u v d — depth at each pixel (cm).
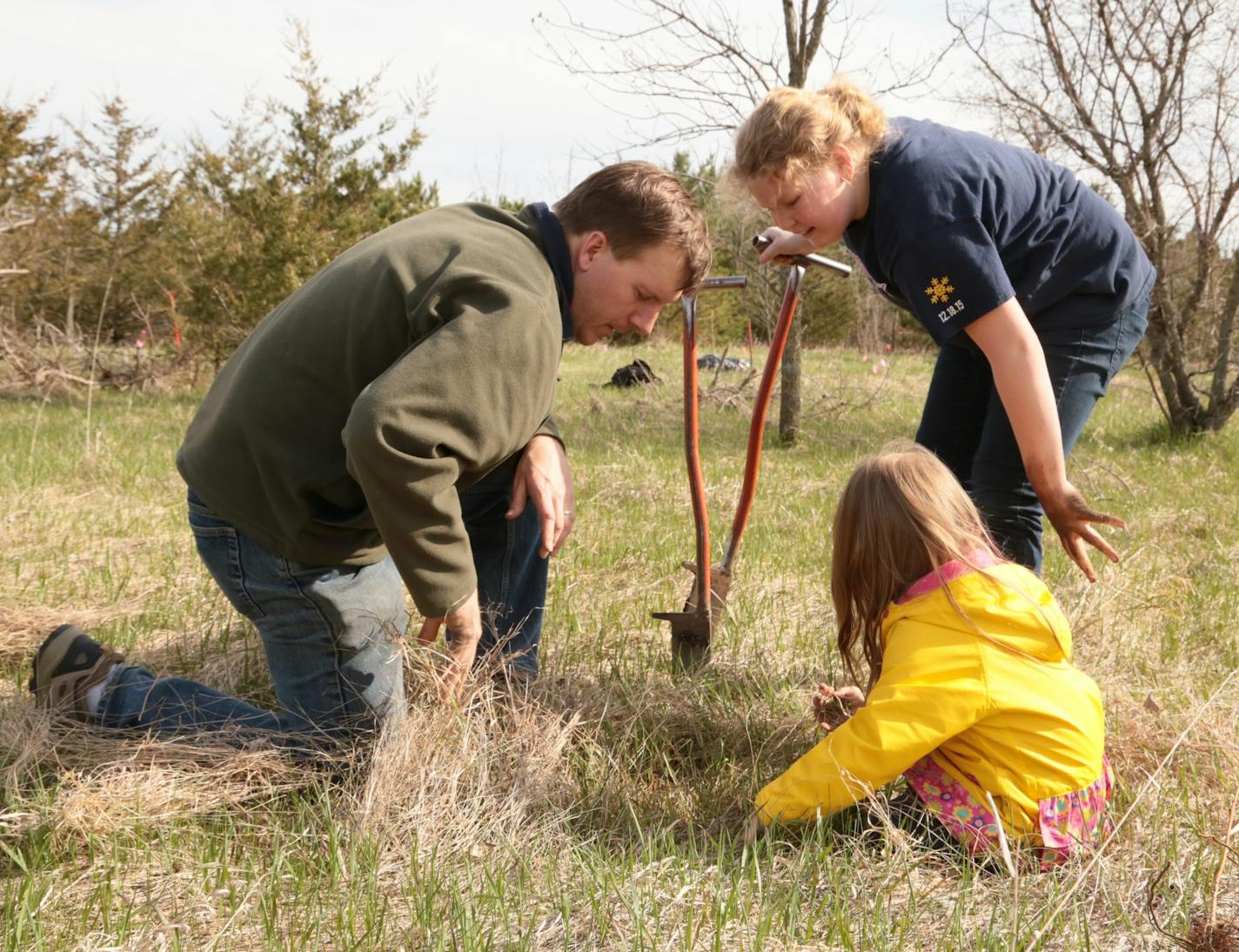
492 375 209
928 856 225
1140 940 197
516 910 200
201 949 189
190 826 229
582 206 241
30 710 264
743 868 213
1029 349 262
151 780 235
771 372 307
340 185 1298
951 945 193
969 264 257
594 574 452
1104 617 367
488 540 295
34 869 205
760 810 231
